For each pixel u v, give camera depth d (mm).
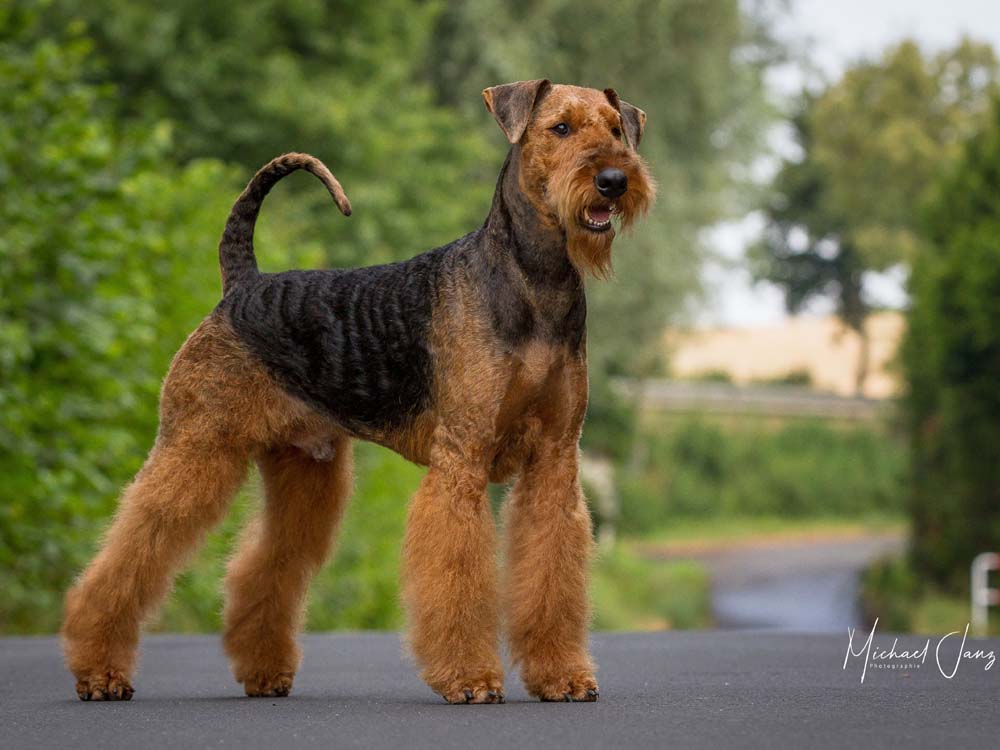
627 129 5168
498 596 4574
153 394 9516
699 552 28453
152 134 10094
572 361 4711
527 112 4730
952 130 45062
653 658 6574
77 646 4906
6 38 9555
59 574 8922
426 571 4477
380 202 16516
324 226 16391
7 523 8312
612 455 26953
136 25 16234
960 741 3676
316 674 6012
